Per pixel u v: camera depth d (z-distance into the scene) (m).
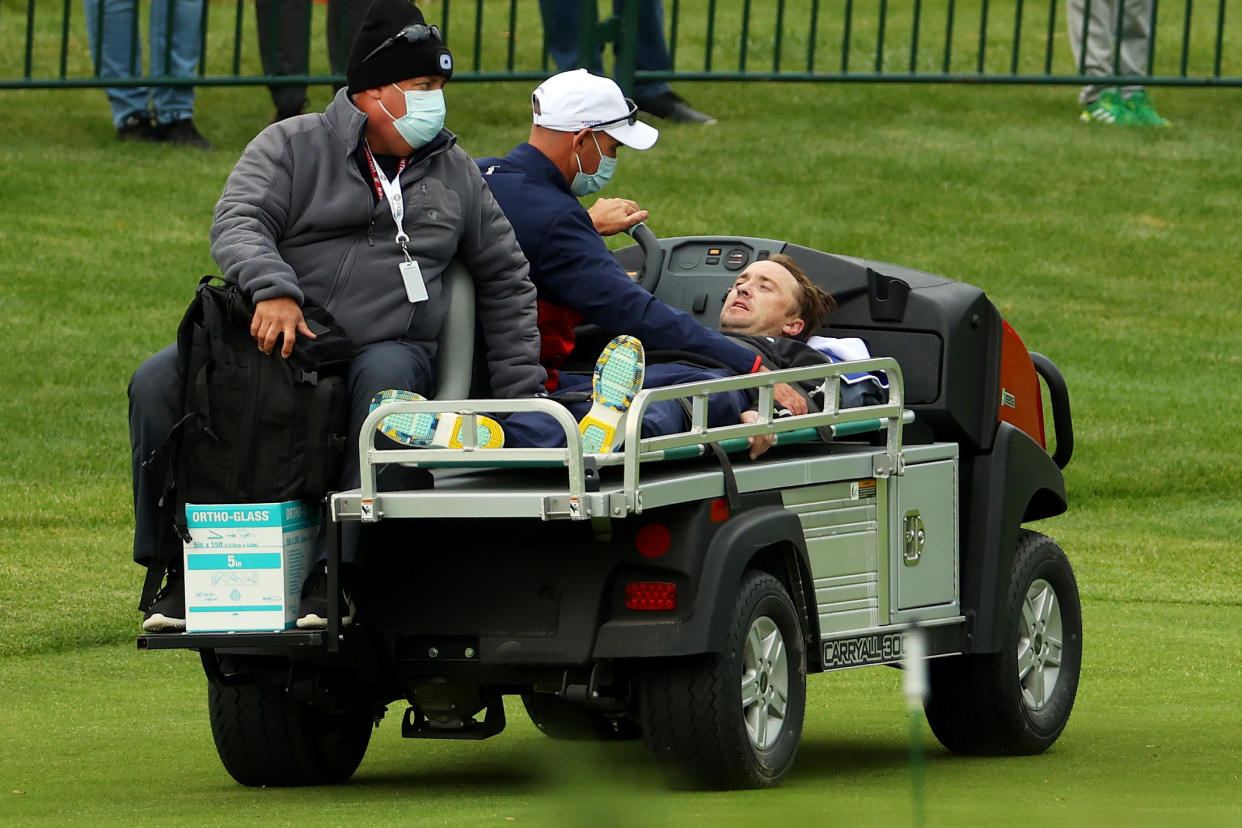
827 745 24.81
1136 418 49.75
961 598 24.12
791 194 64.50
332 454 19.39
